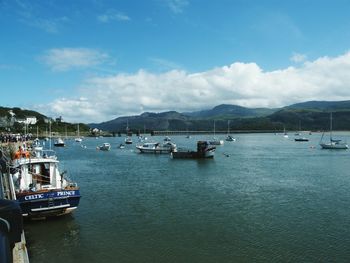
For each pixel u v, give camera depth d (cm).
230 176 6569
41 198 3153
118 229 3191
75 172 7312
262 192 4884
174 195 4691
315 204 4122
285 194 4731
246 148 15738
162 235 3031
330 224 3316
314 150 14212
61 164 9050
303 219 3491
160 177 6481
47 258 2567
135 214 3697
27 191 3145
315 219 3488
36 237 2973
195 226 3278
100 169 7869
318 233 3059
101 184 5653
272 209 3897
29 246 2784
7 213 1338
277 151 13712
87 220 3466
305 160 9881
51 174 3475
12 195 3116
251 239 2922
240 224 3334
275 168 7881
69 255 2619
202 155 10369
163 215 3659
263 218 3534
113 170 7662
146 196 4628
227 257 2562
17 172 3669
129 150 14862
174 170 7612
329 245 2777
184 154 10506
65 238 2955
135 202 4262
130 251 2683
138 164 8981
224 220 3466
